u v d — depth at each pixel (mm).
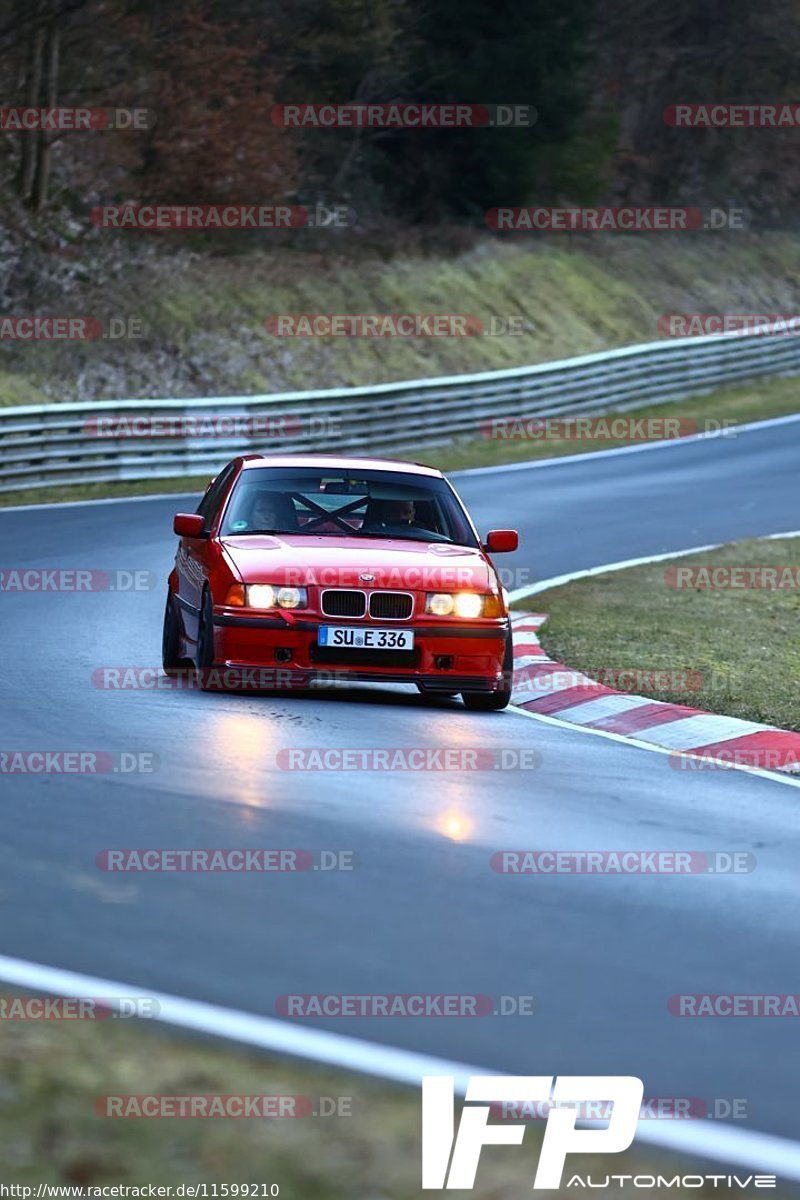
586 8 164375
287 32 146500
